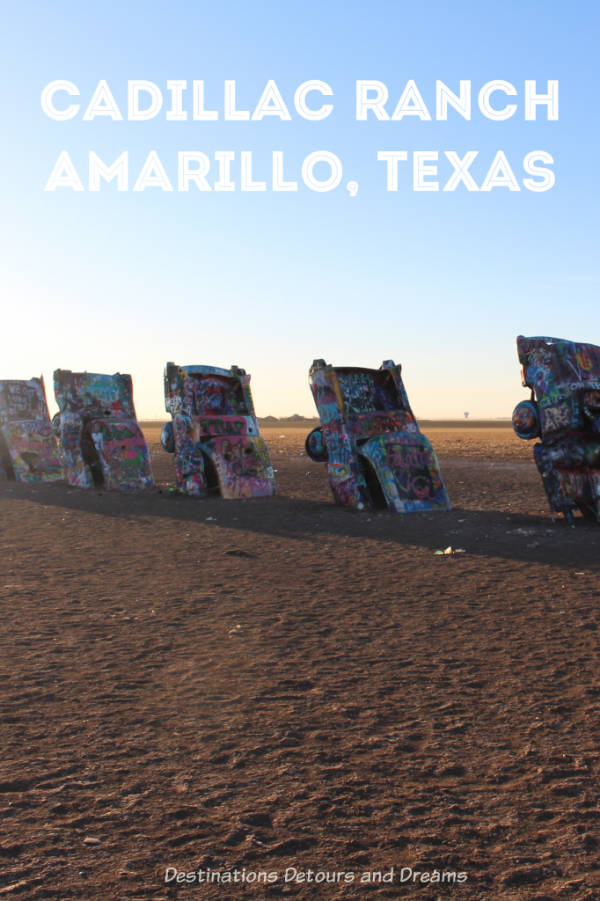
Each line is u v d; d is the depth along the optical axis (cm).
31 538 1335
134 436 2248
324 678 586
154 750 454
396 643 680
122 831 362
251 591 899
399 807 386
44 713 513
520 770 427
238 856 342
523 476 2353
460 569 1020
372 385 1802
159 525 1485
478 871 331
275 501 1838
